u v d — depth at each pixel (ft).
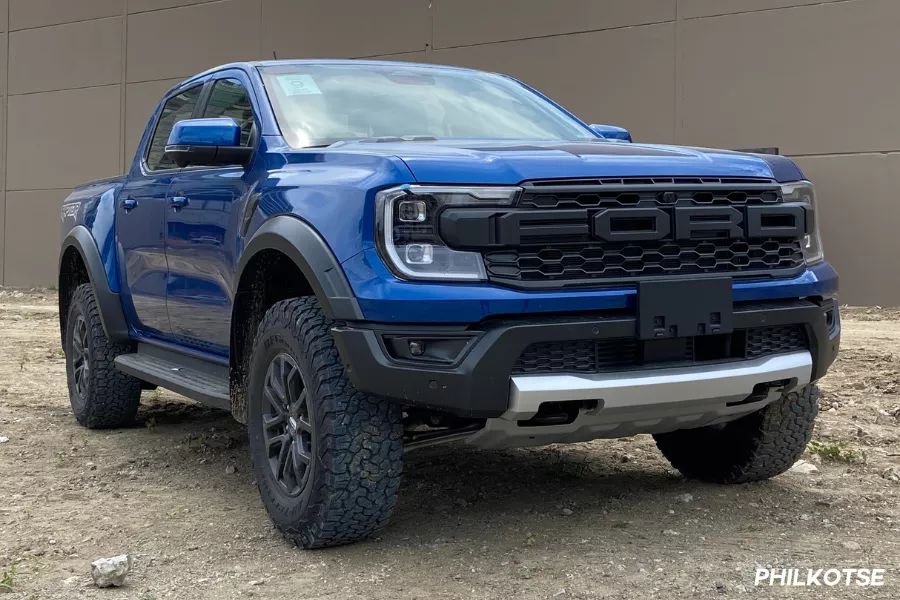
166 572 10.86
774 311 11.32
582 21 52.65
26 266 77.36
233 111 15.06
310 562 11.03
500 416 10.31
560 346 10.49
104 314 17.93
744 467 13.65
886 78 44.91
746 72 48.21
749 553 11.07
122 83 72.43
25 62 77.10
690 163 11.35
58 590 10.34
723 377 10.94
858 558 10.87
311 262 10.89
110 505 13.66
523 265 10.34
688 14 49.47
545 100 16.58
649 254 10.79
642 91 51.11
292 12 63.98
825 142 46.52
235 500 13.88
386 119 14.15
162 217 15.87
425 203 10.28
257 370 12.26
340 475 10.75
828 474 14.78
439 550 11.35
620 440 17.35
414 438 11.40
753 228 11.29
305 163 12.25
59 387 24.41
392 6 59.67
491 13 55.83
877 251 45.78
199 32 68.54
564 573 10.48
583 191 10.54
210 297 14.35
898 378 23.41
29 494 14.28
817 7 46.21
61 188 75.61
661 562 10.78
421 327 10.14
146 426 19.45
